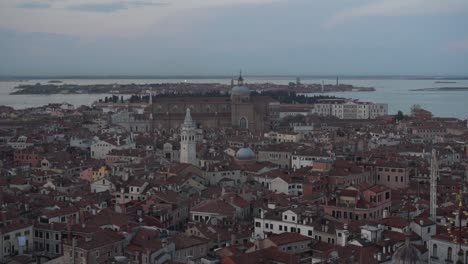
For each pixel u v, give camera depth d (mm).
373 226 184375
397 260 104375
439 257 152500
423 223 183000
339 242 189750
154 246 179500
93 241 176875
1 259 188625
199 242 191125
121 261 166500
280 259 163000
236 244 197500
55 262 179375
